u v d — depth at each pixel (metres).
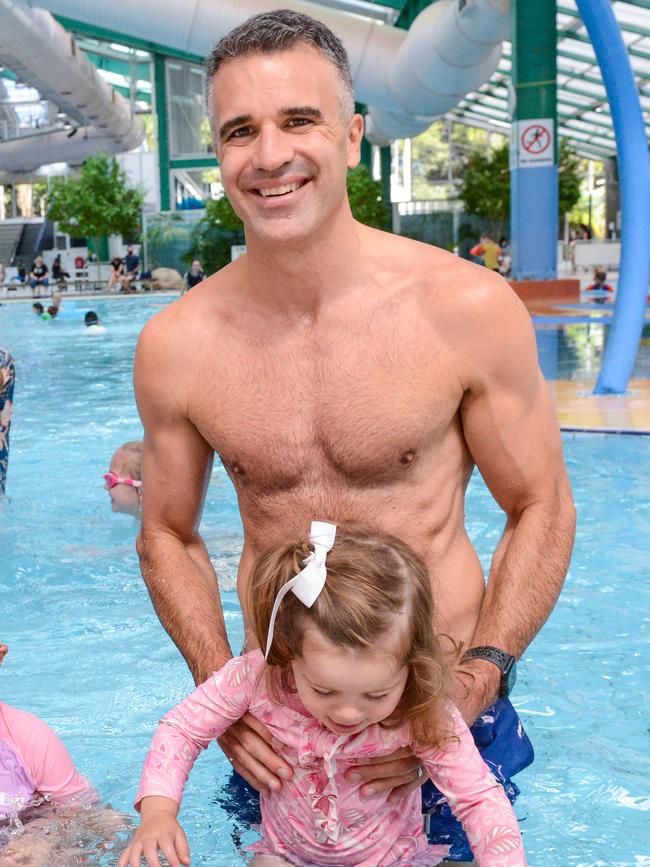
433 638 2.01
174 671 3.33
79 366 11.43
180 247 35.56
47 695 3.16
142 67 42.16
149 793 2.11
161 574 2.56
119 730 2.92
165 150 37.34
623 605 3.79
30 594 4.04
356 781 2.09
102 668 3.36
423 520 2.38
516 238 18.44
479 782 2.06
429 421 2.33
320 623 1.86
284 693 2.10
